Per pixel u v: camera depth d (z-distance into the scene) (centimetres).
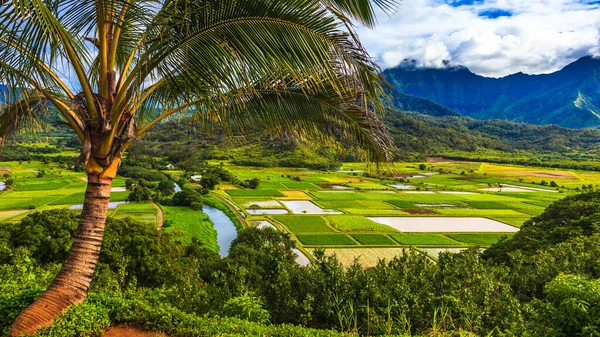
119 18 437
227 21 397
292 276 913
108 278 1155
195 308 851
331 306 793
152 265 1584
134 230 1705
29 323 436
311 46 395
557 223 2245
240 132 539
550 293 502
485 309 762
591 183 7900
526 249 2002
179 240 2972
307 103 528
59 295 462
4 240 1388
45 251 1472
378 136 534
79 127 470
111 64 462
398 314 731
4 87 414
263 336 512
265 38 395
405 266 992
